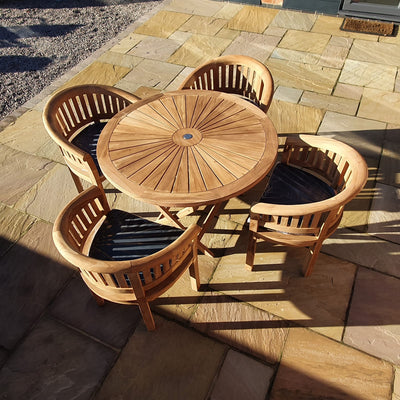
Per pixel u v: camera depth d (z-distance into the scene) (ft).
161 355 7.96
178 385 7.53
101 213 8.47
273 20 18.72
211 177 7.70
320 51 16.44
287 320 8.36
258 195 11.02
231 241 9.95
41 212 10.99
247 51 16.80
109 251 7.80
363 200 10.64
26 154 12.84
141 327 8.41
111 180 7.82
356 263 9.25
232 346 8.02
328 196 8.51
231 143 8.41
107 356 8.00
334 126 12.99
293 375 7.55
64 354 8.05
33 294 9.12
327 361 7.70
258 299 8.75
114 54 17.31
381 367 7.55
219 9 19.99
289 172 9.11
